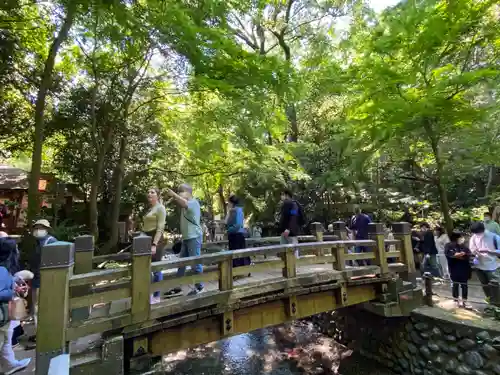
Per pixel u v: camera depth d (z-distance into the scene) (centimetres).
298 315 450
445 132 648
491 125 660
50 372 155
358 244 536
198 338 358
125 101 807
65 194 890
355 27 875
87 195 1052
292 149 930
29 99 811
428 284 560
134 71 770
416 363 506
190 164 995
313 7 1050
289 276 432
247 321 402
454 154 689
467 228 931
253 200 1091
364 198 1067
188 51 547
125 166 1048
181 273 399
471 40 644
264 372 566
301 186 1092
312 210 1059
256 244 777
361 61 679
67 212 989
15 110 884
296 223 580
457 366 445
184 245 412
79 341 303
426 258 679
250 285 389
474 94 654
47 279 255
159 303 328
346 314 682
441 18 545
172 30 520
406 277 593
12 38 590
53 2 607
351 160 778
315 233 659
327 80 718
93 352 282
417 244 755
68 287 264
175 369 578
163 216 383
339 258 502
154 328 310
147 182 1114
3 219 900
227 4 668
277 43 1117
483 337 421
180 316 333
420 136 682
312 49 992
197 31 517
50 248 258
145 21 535
